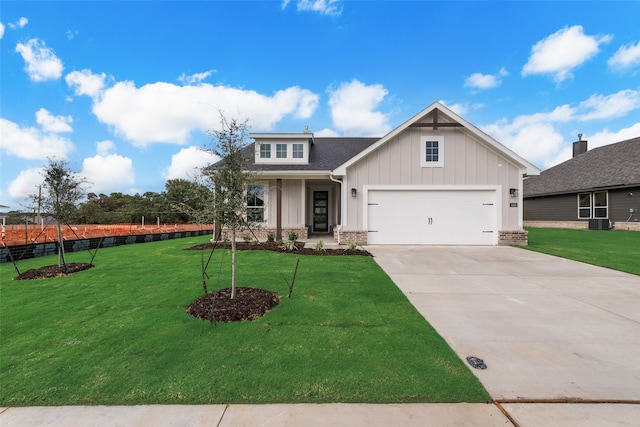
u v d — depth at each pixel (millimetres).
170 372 2717
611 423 2102
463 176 11539
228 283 5609
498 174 11516
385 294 5012
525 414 2184
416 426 2055
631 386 2531
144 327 3682
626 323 3885
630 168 17953
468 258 8531
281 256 8633
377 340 3357
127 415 2191
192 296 4852
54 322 3863
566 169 22984
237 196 4469
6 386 2525
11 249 8469
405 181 11625
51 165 6730
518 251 9875
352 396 2379
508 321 3953
